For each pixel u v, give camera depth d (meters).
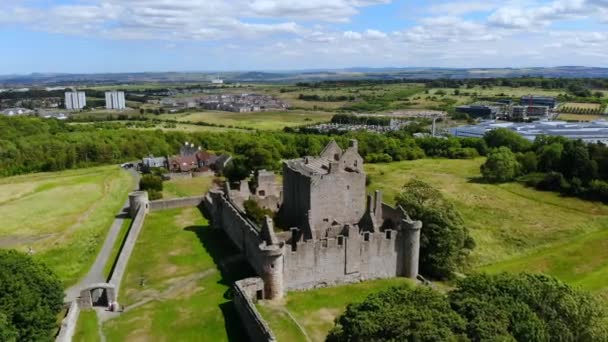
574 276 84.06
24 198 127.44
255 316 50.56
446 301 43.25
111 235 90.81
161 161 180.25
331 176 76.81
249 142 184.88
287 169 85.75
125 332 53.59
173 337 52.66
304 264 65.38
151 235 88.00
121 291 64.19
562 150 154.88
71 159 186.25
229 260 74.38
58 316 56.19
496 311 40.88
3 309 43.91
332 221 78.62
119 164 195.38
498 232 108.31
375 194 81.75
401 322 37.94
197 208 107.25
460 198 136.50
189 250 79.62
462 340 37.41
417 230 70.94
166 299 61.75
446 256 77.25
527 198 138.12
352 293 65.50
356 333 38.56
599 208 127.00
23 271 48.94
